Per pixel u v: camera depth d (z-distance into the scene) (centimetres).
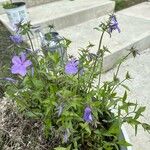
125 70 77
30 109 36
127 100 67
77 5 103
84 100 33
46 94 35
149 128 33
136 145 55
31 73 34
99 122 33
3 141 35
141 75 75
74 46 83
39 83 35
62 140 32
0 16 100
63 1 109
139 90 70
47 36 42
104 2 103
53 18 91
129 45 80
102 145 33
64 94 30
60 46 41
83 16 98
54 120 34
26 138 35
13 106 38
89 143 33
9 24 91
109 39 85
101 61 38
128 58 81
